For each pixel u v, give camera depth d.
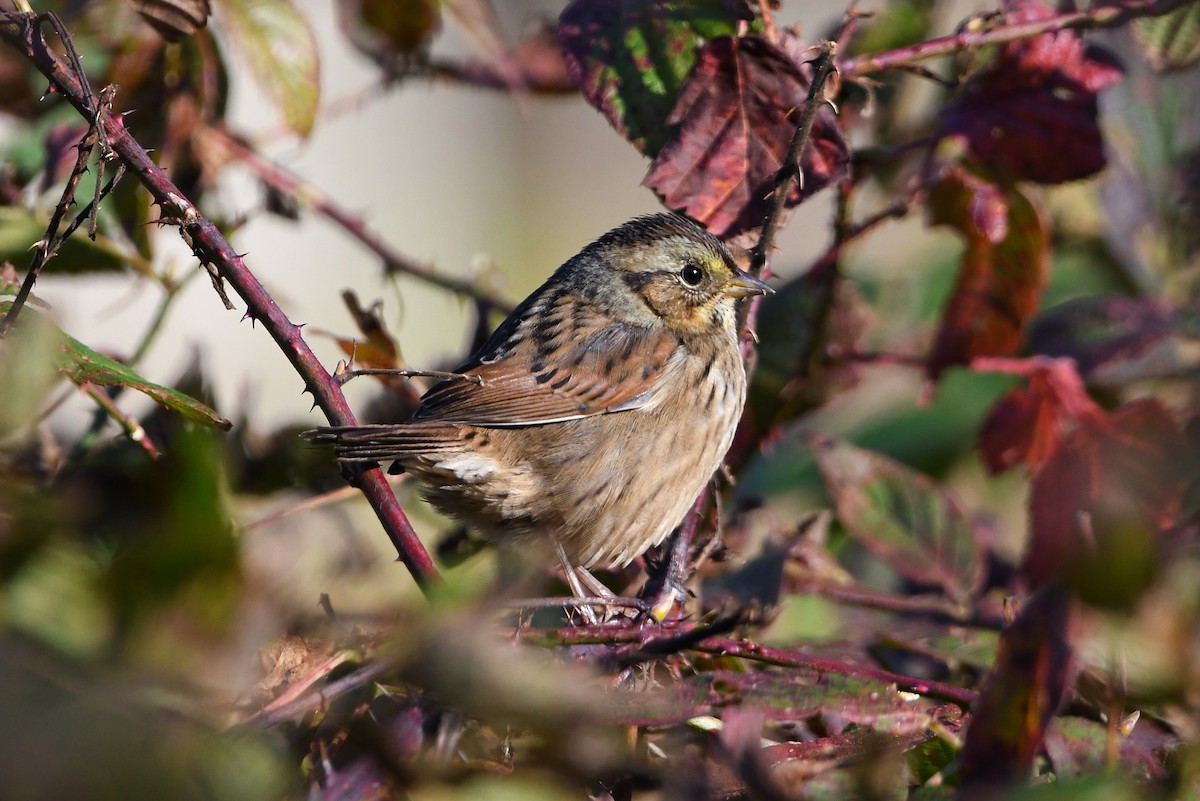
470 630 3.60
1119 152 10.26
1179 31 8.72
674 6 8.08
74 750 2.85
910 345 11.38
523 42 11.10
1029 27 8.48
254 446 8.61
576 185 20.72
